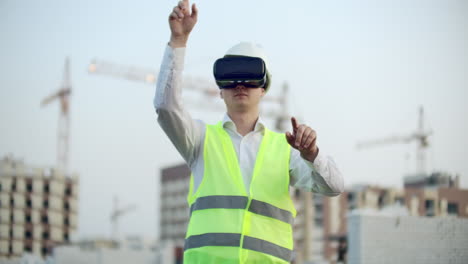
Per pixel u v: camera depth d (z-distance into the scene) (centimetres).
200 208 327
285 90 6397
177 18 312
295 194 5125
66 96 7094
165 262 2519
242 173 333
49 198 7031
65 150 7181
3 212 6638
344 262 1076
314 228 5191
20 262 1342
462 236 764
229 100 338
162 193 8625
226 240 317
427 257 752
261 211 325
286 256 327
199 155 337
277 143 346
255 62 329
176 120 318
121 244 2648
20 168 6838
